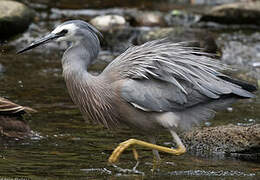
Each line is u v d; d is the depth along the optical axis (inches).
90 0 1082.7
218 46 889.5
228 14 992.2
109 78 455.2
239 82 469.1
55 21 963.3
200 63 463.8
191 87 451.8
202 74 455.8
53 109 610.9
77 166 436.1
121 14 999.0
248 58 858.1
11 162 439.2
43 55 850.1
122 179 407.5
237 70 794.2
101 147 493.4
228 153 493.0
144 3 1091.3
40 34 906.1
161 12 1040.8
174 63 453.1
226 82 462.0
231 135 500.1
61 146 491.2
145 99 443.2
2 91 666.2
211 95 451.2
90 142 507.5
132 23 961.5
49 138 513.7
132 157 473.1
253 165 456.4
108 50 888.9
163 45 470.9
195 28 912.9
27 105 617.9
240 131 499.5
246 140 491.5
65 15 989.2
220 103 465.1
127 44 893.2
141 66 449.4
